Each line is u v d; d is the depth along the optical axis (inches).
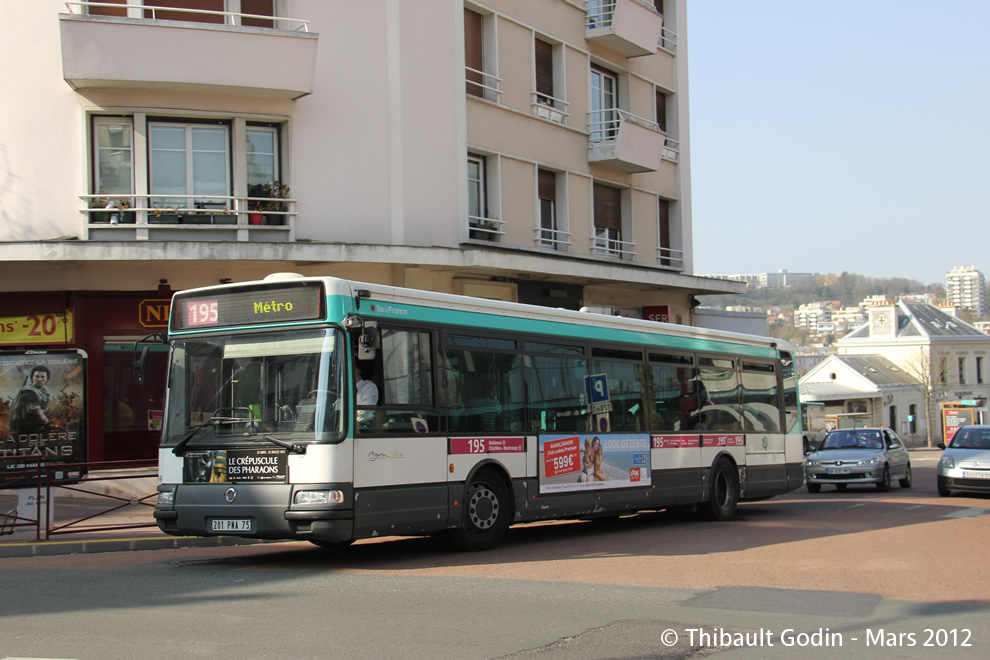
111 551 484.1
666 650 251.9
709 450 630.5
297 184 773.3
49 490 499.5
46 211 724.0
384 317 415.5
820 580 365.4
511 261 863.1
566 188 1010.1
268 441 392.5
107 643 255.4
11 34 729.0
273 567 408.2
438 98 842.8
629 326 577.0
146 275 764.0
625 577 373.4
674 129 1203.2
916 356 2795.3
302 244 743.7
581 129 1031.6
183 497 407.8
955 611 305.1
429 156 832.9
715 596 330.3
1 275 739.4
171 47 713.6
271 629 273.6
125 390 762.8
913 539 499.2
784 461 716.0
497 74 924.6
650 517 661.3
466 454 448.1
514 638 263.6
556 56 1011.3
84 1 726.5
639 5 1064.2
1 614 297.6
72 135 727.7
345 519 382.3
